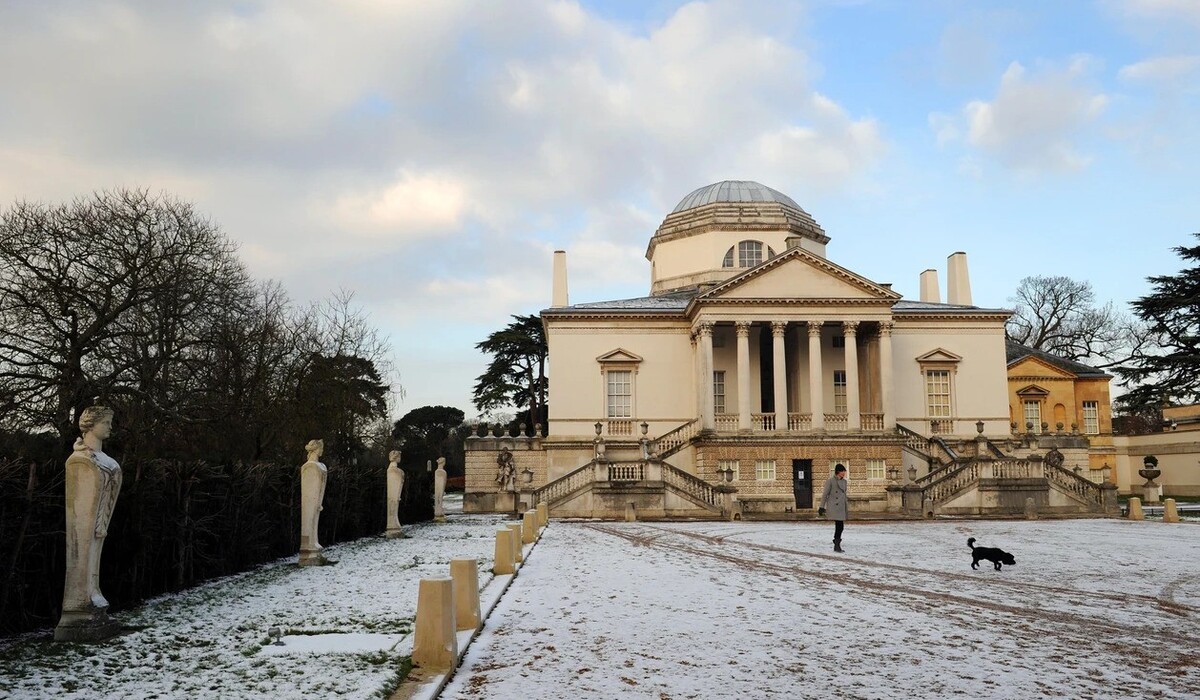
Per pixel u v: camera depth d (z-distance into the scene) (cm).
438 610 1011
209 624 1277
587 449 5075
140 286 3412
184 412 3484
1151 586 1686
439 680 932
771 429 4925
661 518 4116
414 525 3822
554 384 5147
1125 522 3694
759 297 4838
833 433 4728
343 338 5512
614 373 5191
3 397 3069
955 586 1686
